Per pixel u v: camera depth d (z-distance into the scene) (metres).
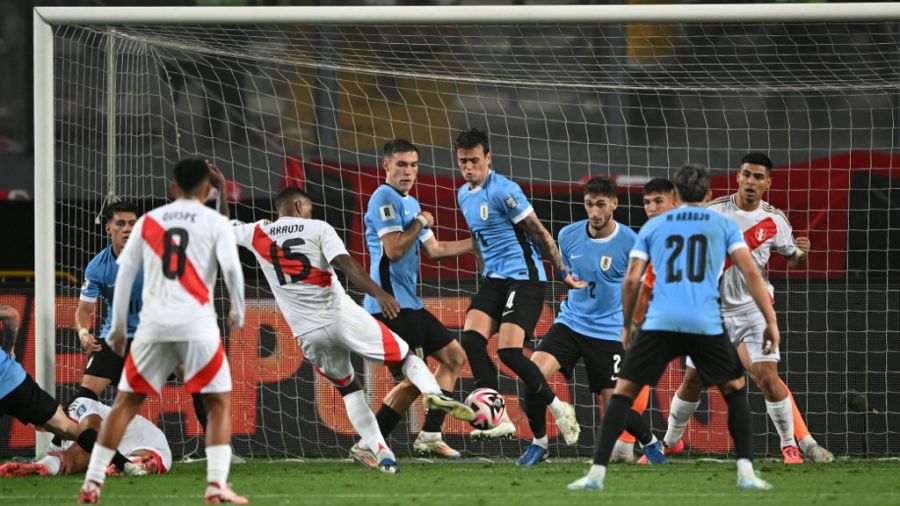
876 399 32.97
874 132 51.56
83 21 32.16
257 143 49.66
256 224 26.72
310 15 32.28
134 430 28.27
